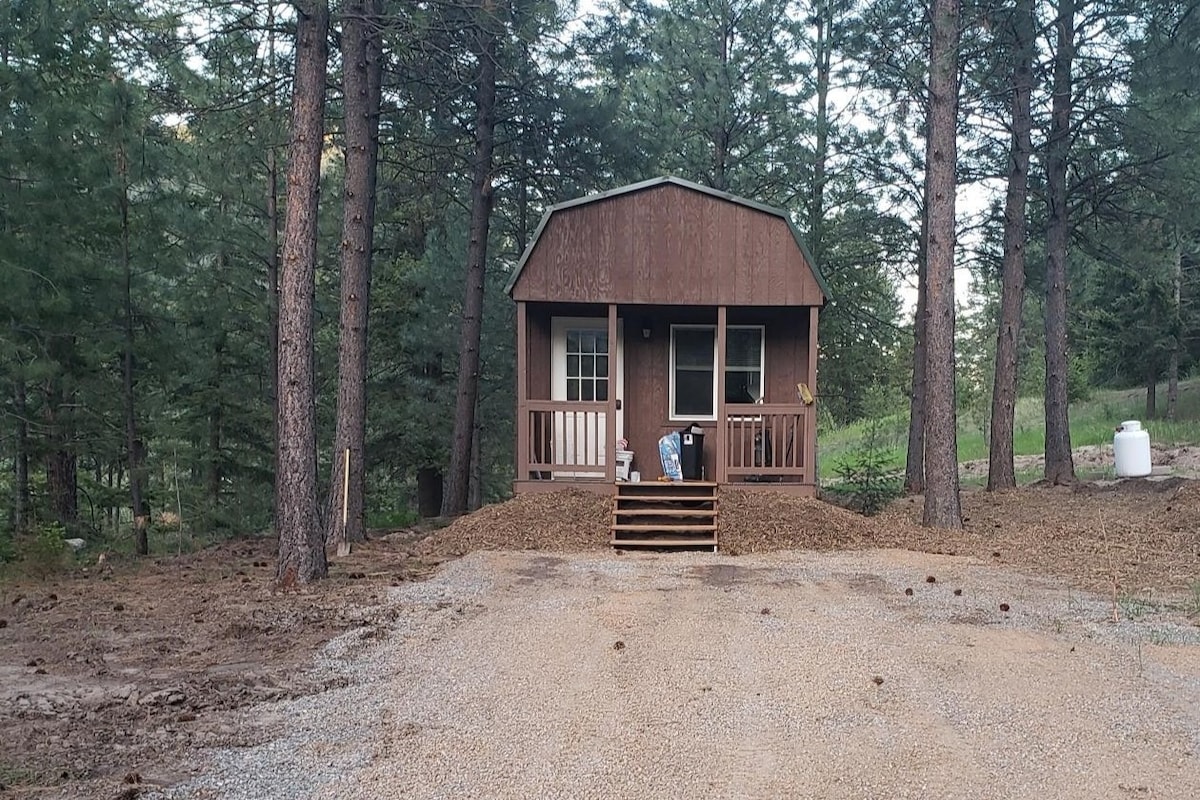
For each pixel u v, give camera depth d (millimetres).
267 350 16891
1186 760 4074
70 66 11469
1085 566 8961
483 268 15219
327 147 14859
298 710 4781
